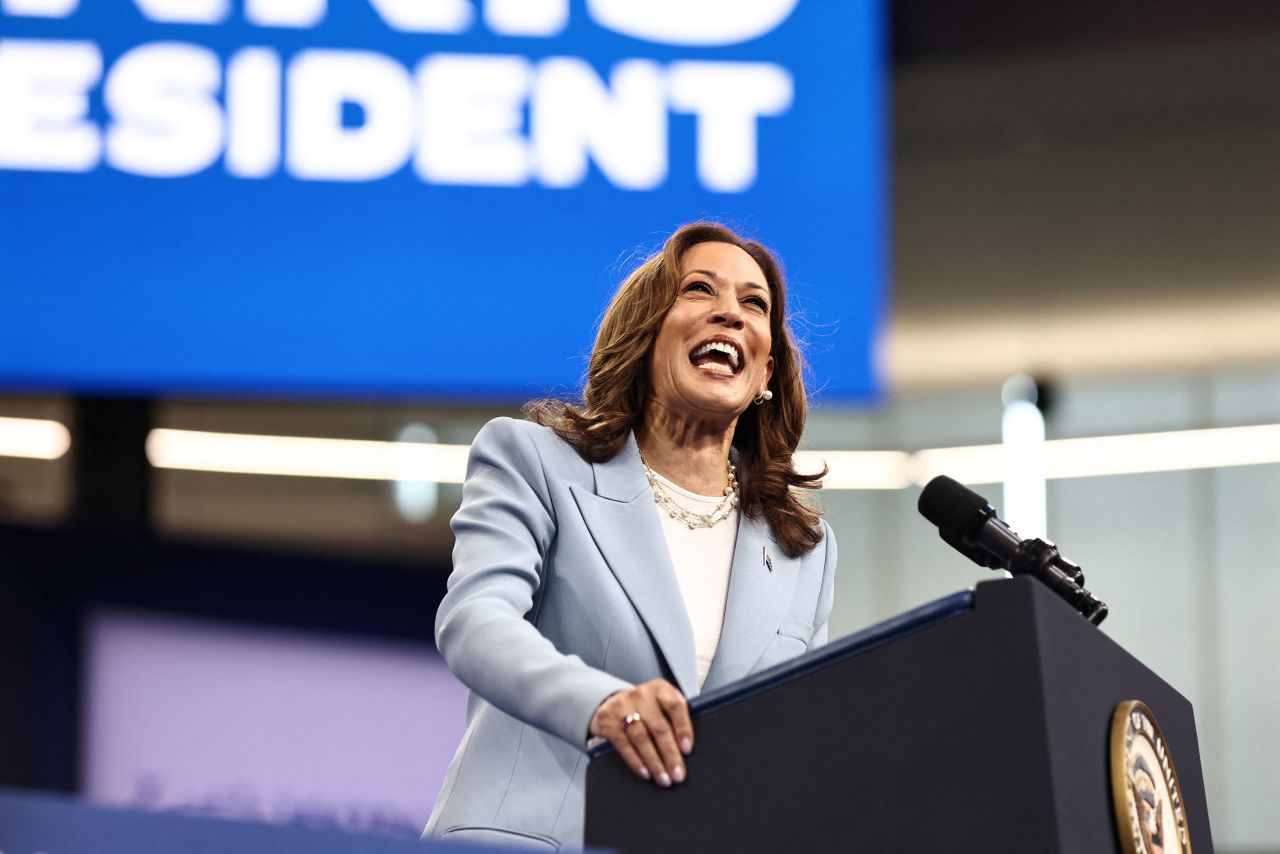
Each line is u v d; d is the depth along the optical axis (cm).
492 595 446
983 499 431
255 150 1360
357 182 1364
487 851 274
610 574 473
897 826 334
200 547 1794
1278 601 1822
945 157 1675
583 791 445
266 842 279
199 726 1709
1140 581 1859
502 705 400
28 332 1341
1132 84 1551
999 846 323
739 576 490
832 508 1898
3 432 1778
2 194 1341
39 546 1748
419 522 1877
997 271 1772
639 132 1371
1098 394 1898
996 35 1496
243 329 1356
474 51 1373
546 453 496
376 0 1370
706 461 515
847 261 1368
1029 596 333
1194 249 1722
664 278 519
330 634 1794
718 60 1384
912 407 1914
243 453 1859
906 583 1864
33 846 286
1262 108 1571
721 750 354
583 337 1356
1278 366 1828
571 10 1377
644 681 461
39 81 1348
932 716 336
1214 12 1445
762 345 516
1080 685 343
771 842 344
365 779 1692
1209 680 1823
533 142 1369
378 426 1844
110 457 1767
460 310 1361
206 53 1359
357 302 1360
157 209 1353
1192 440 1870
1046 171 1672
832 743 344
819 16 1392
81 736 1692
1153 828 348
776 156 1374
